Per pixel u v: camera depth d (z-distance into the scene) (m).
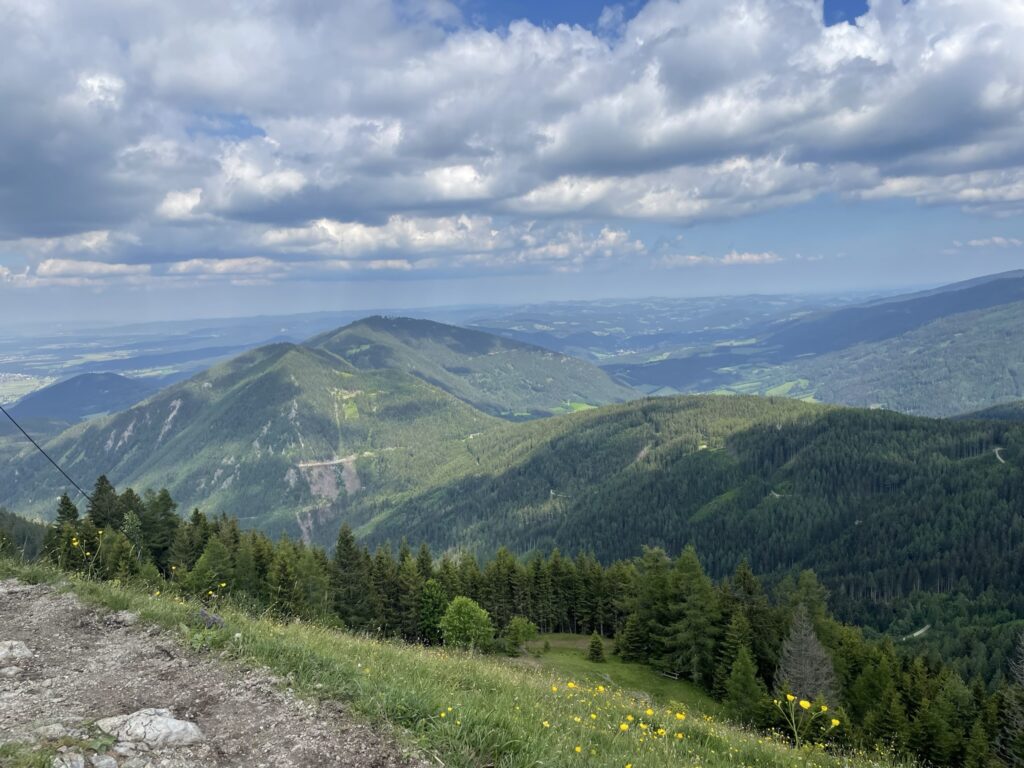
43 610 10.02
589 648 67.19
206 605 11.70
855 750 12.50
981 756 38.97
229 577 52.28
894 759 12.62
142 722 6.17
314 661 8.38
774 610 64.56
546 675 14.62
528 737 6.75
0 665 7.80
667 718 11.26
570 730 7.94
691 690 55.44
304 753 5.91
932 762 39.53
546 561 86.75
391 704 7.02
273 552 61.34
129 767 5.43
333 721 6.64
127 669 7.88
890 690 44.34
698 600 56.28
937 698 44.31
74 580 11.66
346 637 13.12
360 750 6.04
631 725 9.64
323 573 65.19
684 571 60.78
